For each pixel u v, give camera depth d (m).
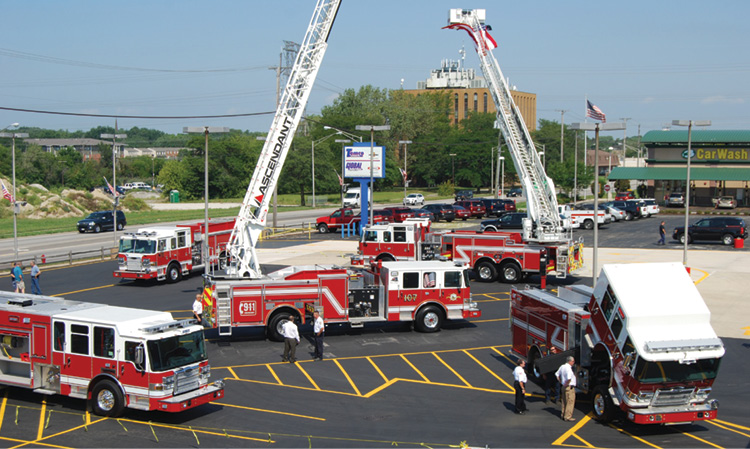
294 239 57.06
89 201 97.31
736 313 29.08
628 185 116.94
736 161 84.75
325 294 25.41
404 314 26.33
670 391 15.89
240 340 25.80
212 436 16.11
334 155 132.75
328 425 16.94
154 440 15.80
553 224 36.56
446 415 17.72
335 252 48.19
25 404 18.44
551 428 16.78
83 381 17.59
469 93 194.25
